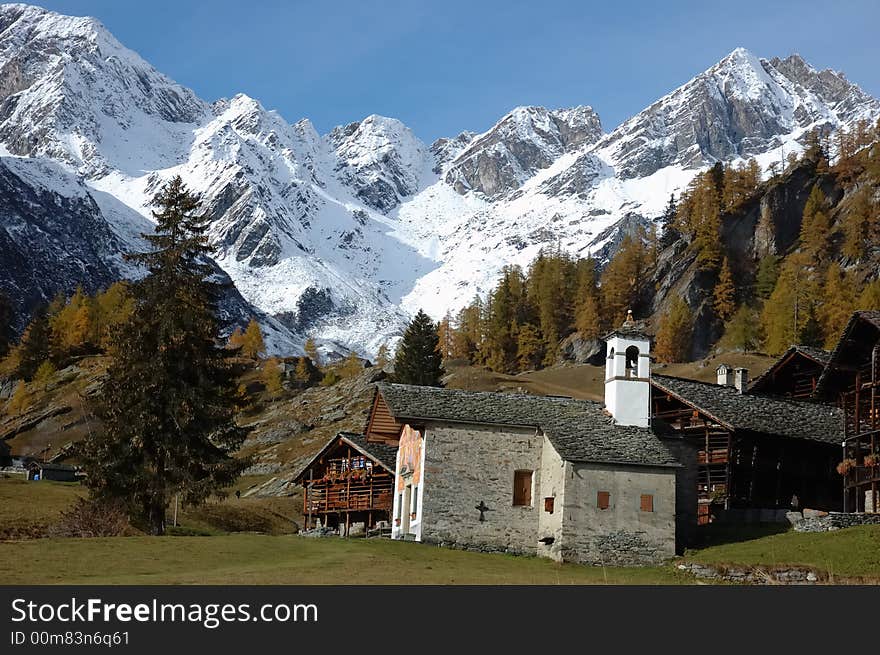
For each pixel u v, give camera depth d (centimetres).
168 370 6656
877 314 5766
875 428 5675
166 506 6656
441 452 5469
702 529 5894
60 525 6081
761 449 6581
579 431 5562
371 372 15488
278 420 14550
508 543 5422
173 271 6906
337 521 8062
